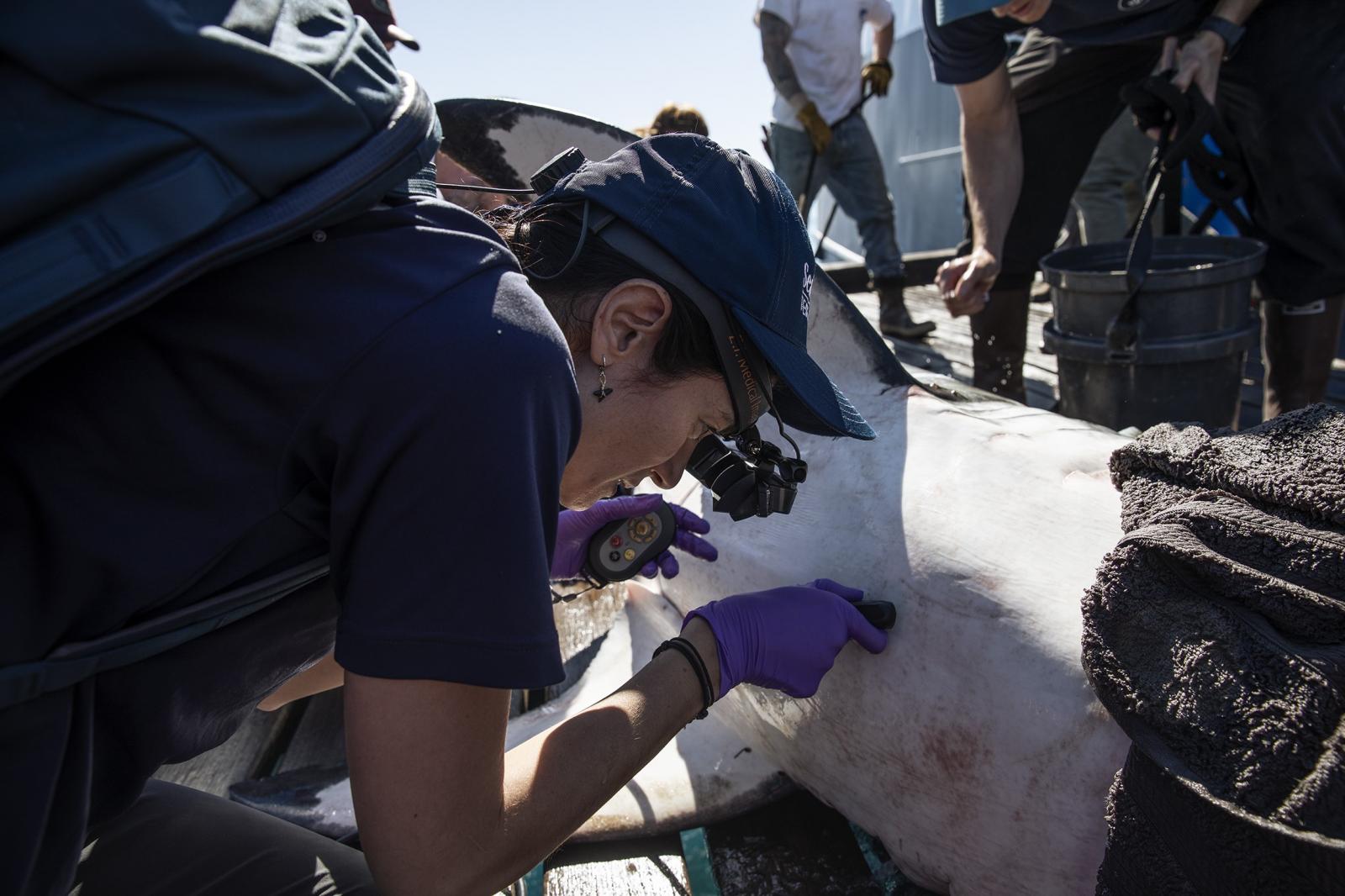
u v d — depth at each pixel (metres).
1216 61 2.06
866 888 1.30
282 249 0.70
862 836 1.38
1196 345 2.11
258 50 0.63
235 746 1.83
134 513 0.70
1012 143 2.65
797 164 4.79
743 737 1.50
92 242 0.58
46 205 0.57
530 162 1.97
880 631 1.20
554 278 0.87
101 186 0.59
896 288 4.55
